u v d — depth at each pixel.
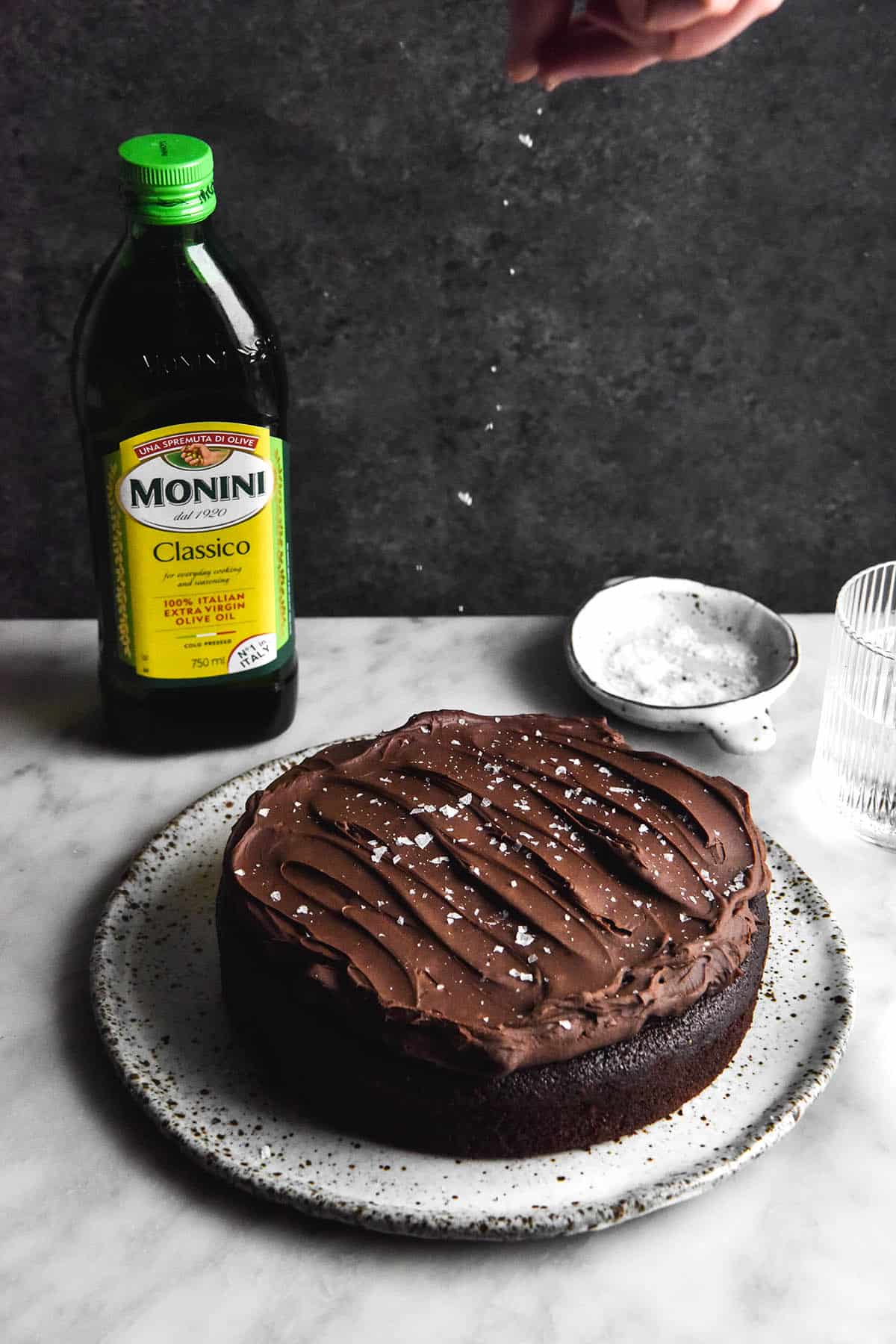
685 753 0.96
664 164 0.96
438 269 0.98
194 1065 0.78
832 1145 0.77
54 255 0.96
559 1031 0.73
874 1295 0.72
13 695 0.99
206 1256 0.73
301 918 0.76
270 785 0.82
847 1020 0.79
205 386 0.87
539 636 1.05
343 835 0.80
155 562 0.89
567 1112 0.74
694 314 1.00
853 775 0.91
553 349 1.00
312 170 0.95
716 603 1.01
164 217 0.83
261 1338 0.70
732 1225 0.74
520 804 0.81
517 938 0.76
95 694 1.00
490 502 1.04
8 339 0.98
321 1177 0.74
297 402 1.01
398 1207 0.72
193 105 0.93
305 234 0.96
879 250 0.98
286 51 0.92
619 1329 0.71
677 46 0.62
